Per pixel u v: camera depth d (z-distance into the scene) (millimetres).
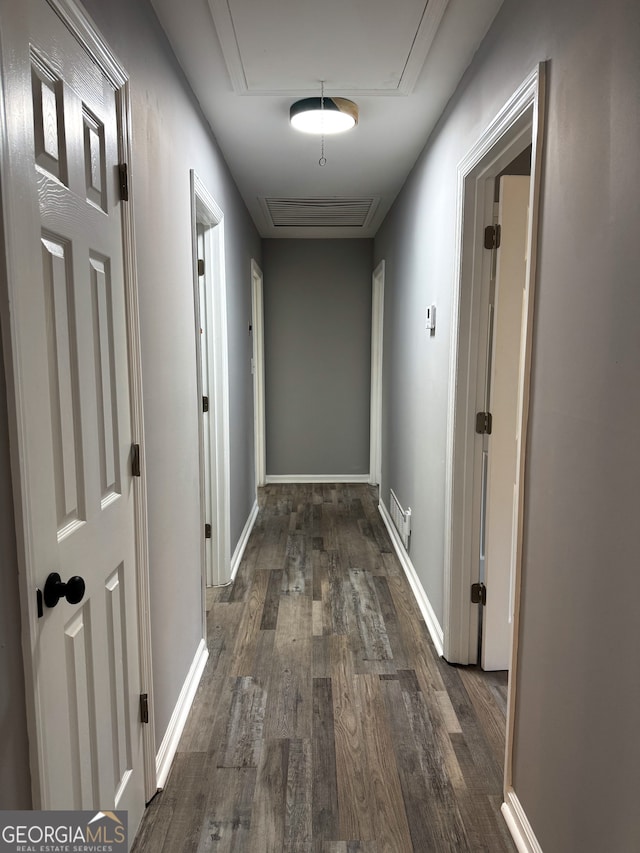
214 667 2367
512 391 2219
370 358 5508
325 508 4816
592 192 1126
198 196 2395
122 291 1420
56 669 1040
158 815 1592
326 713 2057
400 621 2795
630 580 987
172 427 1916
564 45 1253
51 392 1043
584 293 1161
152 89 1700
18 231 892
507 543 2281
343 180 3555
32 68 964
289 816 1590
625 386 1004
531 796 1447
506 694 2176
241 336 3836
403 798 1657
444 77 2189
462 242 2195
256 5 1690
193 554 2256
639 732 953
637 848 956
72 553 1120
